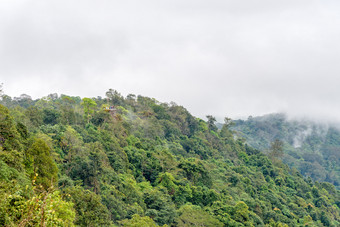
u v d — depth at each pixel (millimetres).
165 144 133875
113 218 63125
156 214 70500
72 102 149000
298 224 111750
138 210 70125
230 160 159875
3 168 36094
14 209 22781
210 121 196750
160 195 80375
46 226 21578
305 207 130750
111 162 85875
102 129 106188
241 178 129875
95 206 49688
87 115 114562
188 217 74375
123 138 106188
